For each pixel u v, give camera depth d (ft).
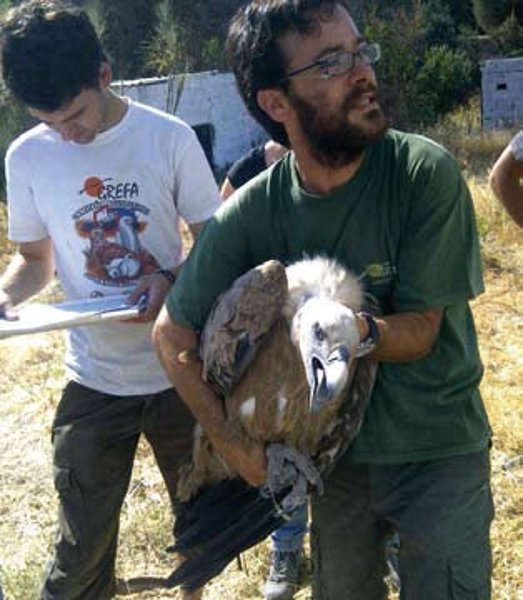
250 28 5.02
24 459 10.77
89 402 6.63
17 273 6.82
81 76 5.93
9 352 13.94
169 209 6.50
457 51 48.21
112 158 6.36
